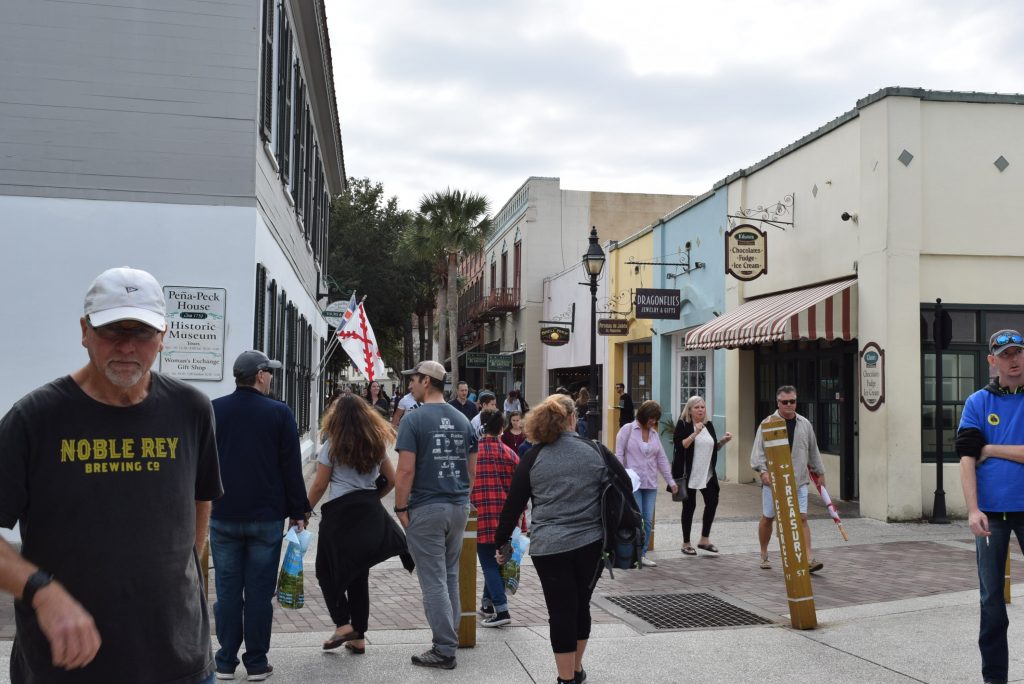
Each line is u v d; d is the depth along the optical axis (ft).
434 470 19.86
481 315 139.03
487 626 23.08
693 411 34.73
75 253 31.86
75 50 32.12
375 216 136.36
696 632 22.59
